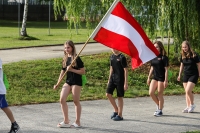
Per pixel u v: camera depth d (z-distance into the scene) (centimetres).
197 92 1711
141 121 1147
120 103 1147
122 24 984
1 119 1129
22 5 6569
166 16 1956
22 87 1600
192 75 1276
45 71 1839
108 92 1152
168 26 1984
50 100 1412
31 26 5209
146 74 1970
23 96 1472
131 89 1722
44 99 1422
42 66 1912
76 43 3081
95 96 1509
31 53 2495
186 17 1958
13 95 1472
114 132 1020
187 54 1273
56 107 1315
